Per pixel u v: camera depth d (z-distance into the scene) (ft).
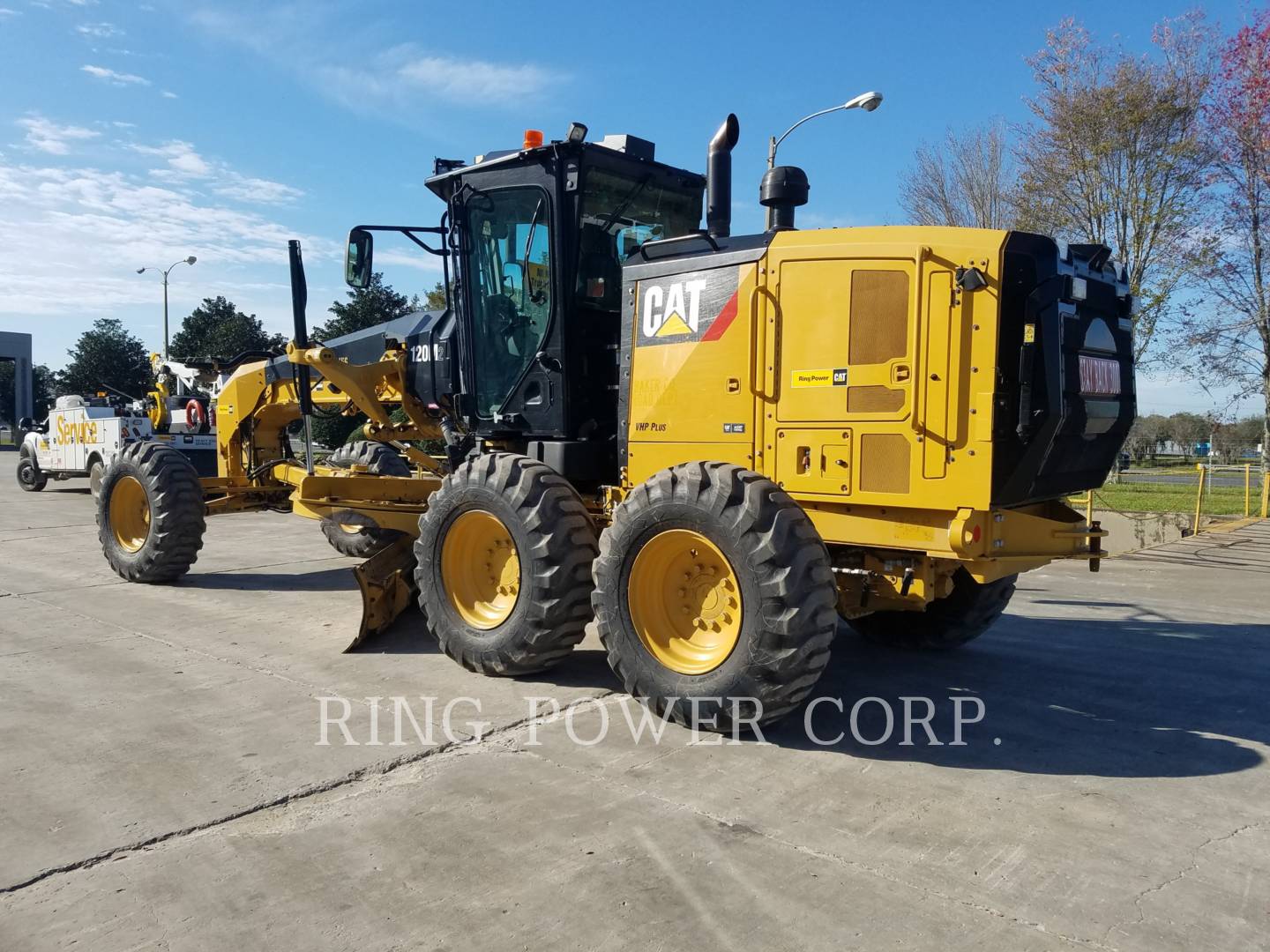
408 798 11.98
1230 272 59.57
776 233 15.40
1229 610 25.54
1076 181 63.46
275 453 30.78
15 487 65.98
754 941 8.80
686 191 21.06
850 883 9.91
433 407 23.93
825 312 14.47
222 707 15.58
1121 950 8.71
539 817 11.43
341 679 17.31
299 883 9.78
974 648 20.66
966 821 11.52
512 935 8.85
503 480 16.65
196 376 36.88
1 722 14.79
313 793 12.10
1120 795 12.41
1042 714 15.85
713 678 14.03
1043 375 13.28
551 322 18.48
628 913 9.25
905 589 14.89
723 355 15.61
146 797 11.92
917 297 13.61
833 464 14.46
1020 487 13.71
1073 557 15.46
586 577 16.46
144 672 17.71
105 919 9.07
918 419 13.66
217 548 35.01
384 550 20.36
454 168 20.30
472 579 17.83
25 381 175.11
